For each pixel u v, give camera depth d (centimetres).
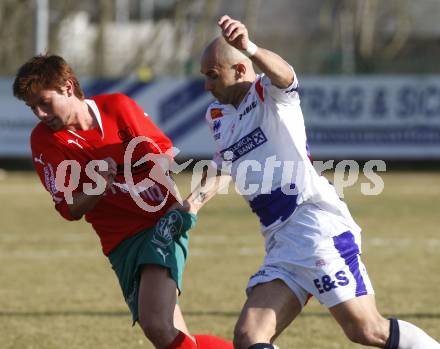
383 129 7225
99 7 10044
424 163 7912
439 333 2366
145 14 13638
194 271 3366
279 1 12650
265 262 1667
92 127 1758
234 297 2892
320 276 1603
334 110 7269
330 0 11925
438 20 11975
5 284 3162
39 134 1766
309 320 2556
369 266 3428
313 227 1625
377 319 1603
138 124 1786
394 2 12069
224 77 1650
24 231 4512
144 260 1711
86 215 1795
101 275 3334
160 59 10538
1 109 7338
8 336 2394
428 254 3700
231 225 4597
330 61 9156
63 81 1691
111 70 10100
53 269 3466
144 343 2308
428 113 7181
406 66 8862
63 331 2448
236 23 1530
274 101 1633
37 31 7306
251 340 1547
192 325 2497
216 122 1709
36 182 6944
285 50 11075
